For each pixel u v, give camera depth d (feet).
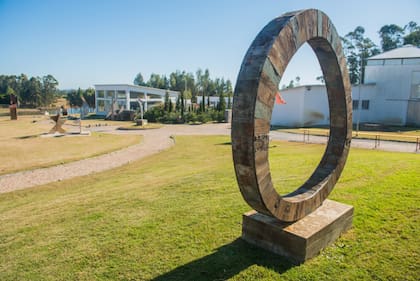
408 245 11.30
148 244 12.51
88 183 28.43
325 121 91.76
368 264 10.23
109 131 82.84
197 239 12.72
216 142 57.57
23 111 184.24
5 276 10.68
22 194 25.07
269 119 9.57
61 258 11.76
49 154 45.29
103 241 13.05
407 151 41.98
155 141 61.21
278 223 11.42
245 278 9.72
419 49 89.61
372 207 15.07
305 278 9.58
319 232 10.89
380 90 87.92
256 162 9.23
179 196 19.38
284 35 9.70
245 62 9.47
